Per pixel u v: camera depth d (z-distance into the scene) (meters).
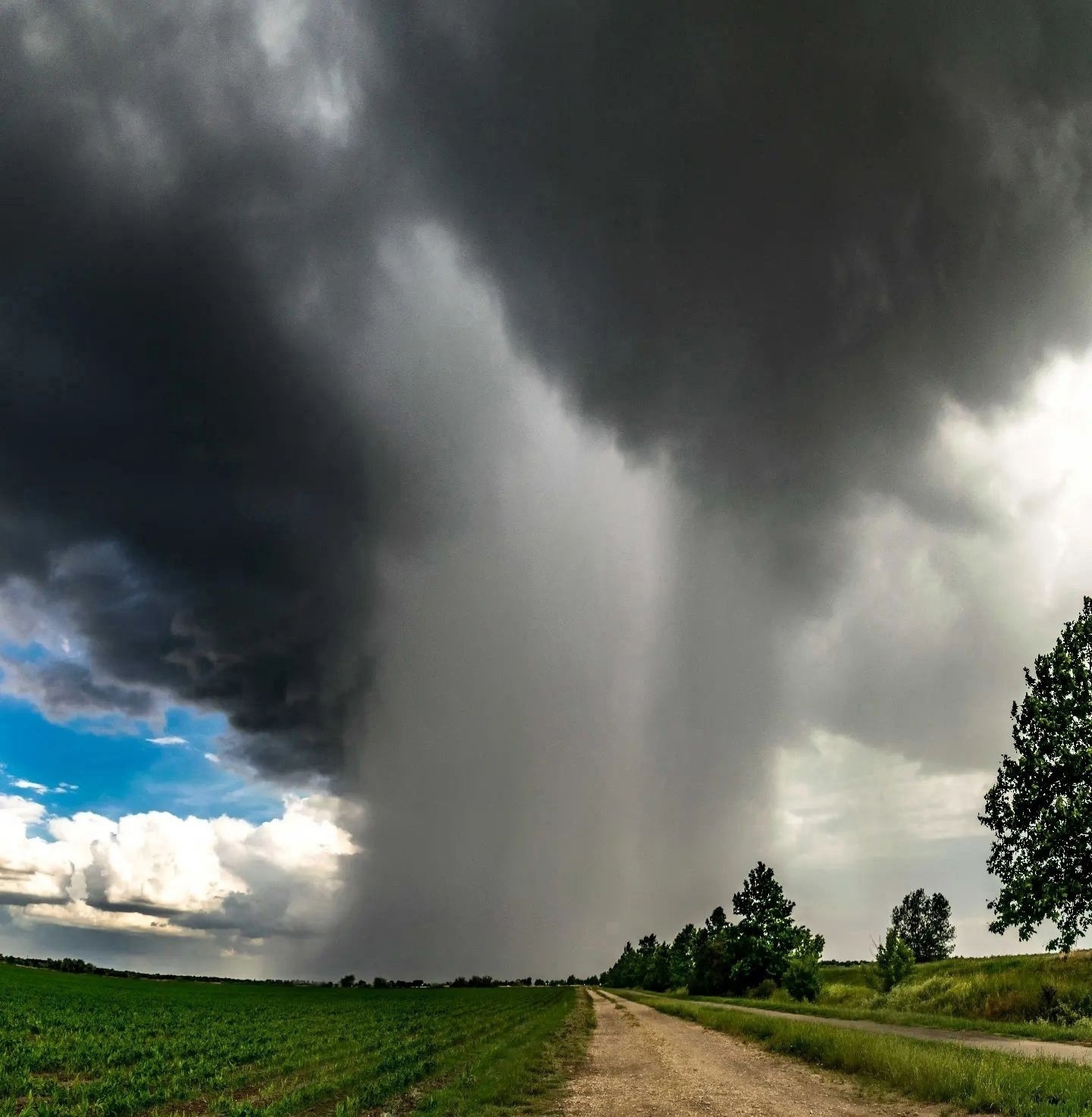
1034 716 33.94
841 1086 17.41
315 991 130.50
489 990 144.38
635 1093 17.56
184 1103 20.09
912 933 105.81
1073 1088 13.78
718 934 104.06
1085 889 31.31
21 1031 38.47
